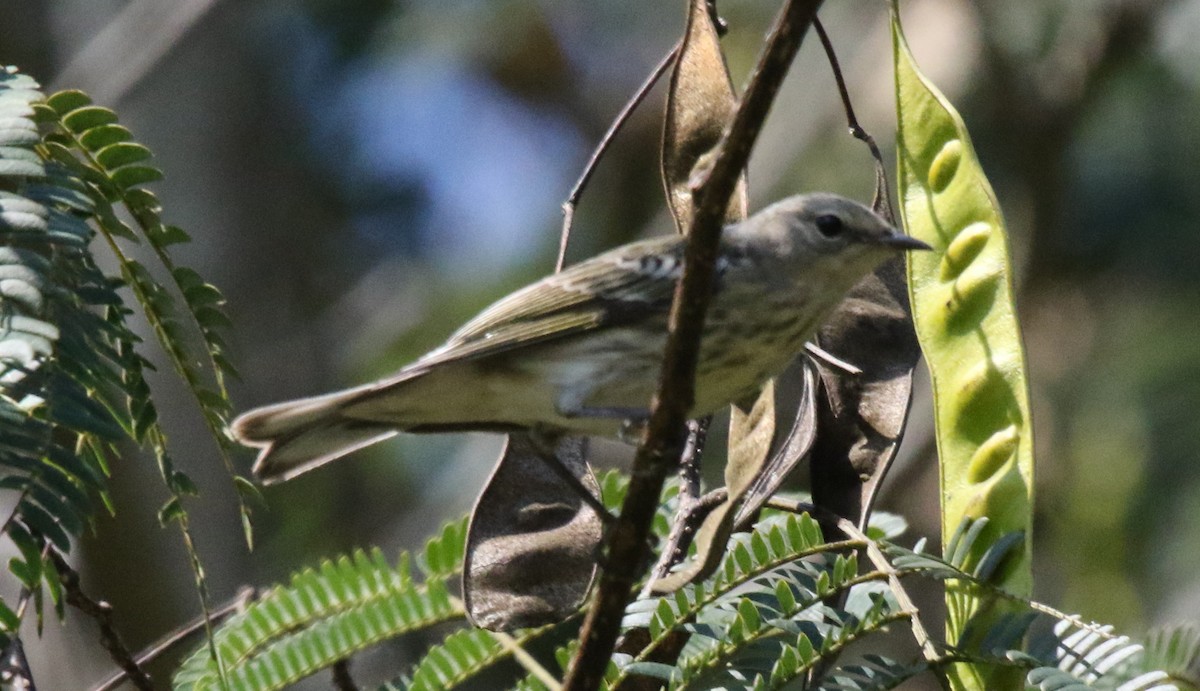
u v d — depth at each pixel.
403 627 8.88
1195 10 20.61
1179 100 20.50
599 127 24.59
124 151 7.43
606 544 8.80
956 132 9.35
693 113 9.91
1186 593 18.00
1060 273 20.66
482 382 9.12
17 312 6.49
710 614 7.61
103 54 19.28
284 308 24.16
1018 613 7.21
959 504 8.61
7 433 6.17
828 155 21.70
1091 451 19.53
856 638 7.19
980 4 20.70
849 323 9.47
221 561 18.28
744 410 8.77
